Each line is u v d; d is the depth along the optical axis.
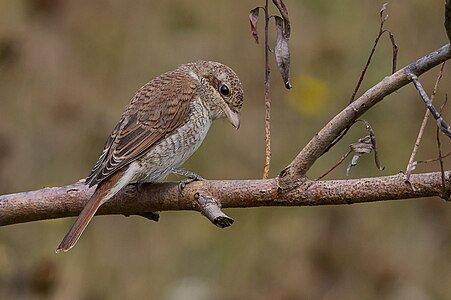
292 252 11.98
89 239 11.56
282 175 6.21
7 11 12.84
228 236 12.05
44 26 12.77
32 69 12.45
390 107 12.67
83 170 12.06
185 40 12.76
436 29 12.78
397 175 6.09
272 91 12.71
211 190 6.42
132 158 7.35
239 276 11.88
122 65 12.71
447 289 11.96
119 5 12.96
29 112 12.22
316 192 6.19
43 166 12.02
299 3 13.09
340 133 6.08
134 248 11.73
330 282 11.87
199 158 12.27
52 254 11.27
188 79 8.07
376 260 11.92
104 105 12.38
